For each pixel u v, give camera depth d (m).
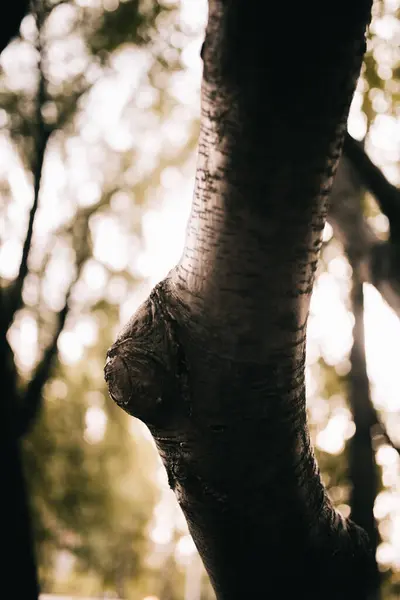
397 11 5.63
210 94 1.50
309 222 1.57
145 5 9.77
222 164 1.54
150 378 1.74
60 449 14.46
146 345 1.76
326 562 2.05
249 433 1.76
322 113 1.45
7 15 2.32
